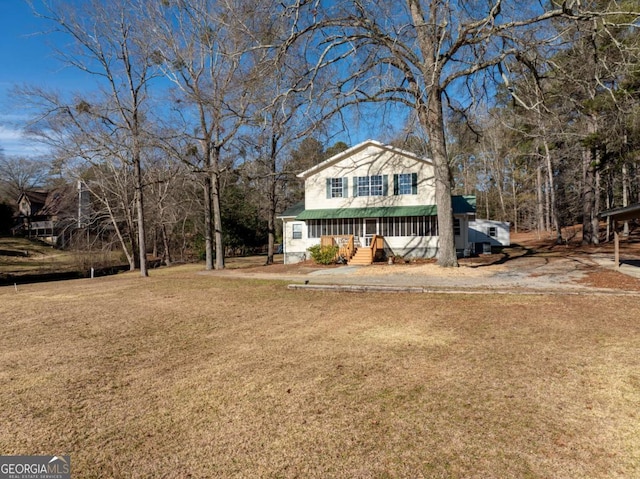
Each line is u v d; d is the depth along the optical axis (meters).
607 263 15.95
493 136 40.69
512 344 6.13
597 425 3.61
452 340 6.48
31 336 7.66
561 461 3.08
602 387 4.42
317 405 4.24
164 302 11.35
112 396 4.67
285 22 13.52
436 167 16.48
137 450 3.46
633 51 13.13
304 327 7.81
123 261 34.97
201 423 3.92
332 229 23.92
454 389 4.52
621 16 14.22
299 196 45.31
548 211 40.50
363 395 4.45
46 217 50.22
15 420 4.09
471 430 3.60
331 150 37.53
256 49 14.28
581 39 13.39
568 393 4.30
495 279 13.23
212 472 3.09
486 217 51.34
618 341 6.05
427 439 3.47
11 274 26.36
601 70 14.94
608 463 3.03
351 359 5.72
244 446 3.47
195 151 23.98
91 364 5.88
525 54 14.14
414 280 13.80
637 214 12.57
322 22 13.79
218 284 15.12
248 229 41.62
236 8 15.83
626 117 16.97
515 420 3.75
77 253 30.20
